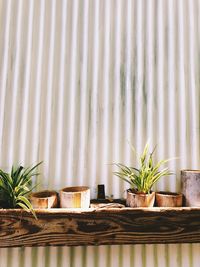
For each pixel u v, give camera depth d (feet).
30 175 4.46
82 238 4.00
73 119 4.67
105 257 4.52
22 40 4.73
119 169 4.67
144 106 4.79
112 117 4.72
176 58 4.91
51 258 4.45
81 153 4.65
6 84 4.64
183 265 4.62
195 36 5.00
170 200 4.25
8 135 4.59
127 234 4.04
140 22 4.91
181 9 5.01
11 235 3.92
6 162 4.55
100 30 4.84
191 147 4.80
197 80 4.92
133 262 4.56
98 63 4.78
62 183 4.59
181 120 4.83
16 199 4.01
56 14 4.81
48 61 4.73
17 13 4.77
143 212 4.06
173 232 4.09
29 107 4.65
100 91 4.74
